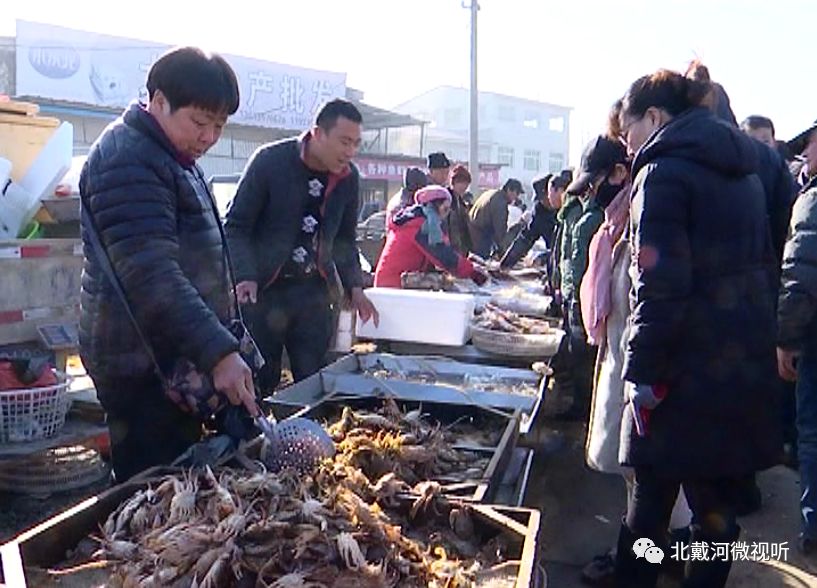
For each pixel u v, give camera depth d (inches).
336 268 154.3
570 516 155.8
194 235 87.9
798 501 167.2
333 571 56.9
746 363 95.0
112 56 927.7
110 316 84.9
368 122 1214.3
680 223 92.7
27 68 855.7
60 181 159.5
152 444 91.0
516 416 104.4
